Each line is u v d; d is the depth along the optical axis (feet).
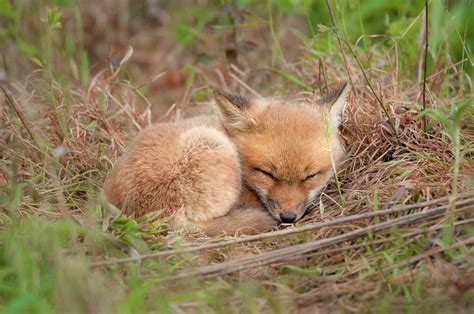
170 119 46.57
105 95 45.01
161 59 63.62
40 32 49.62
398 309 25.94
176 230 32.04
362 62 46.42
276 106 38.09
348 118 40.24
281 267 28.71
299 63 50.06
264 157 35.63
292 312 26.14
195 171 32.48
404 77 45.37
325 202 36.11
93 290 24.68
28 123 40.81
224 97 36.86
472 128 37.91
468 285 26.50
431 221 29.81
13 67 46.21
